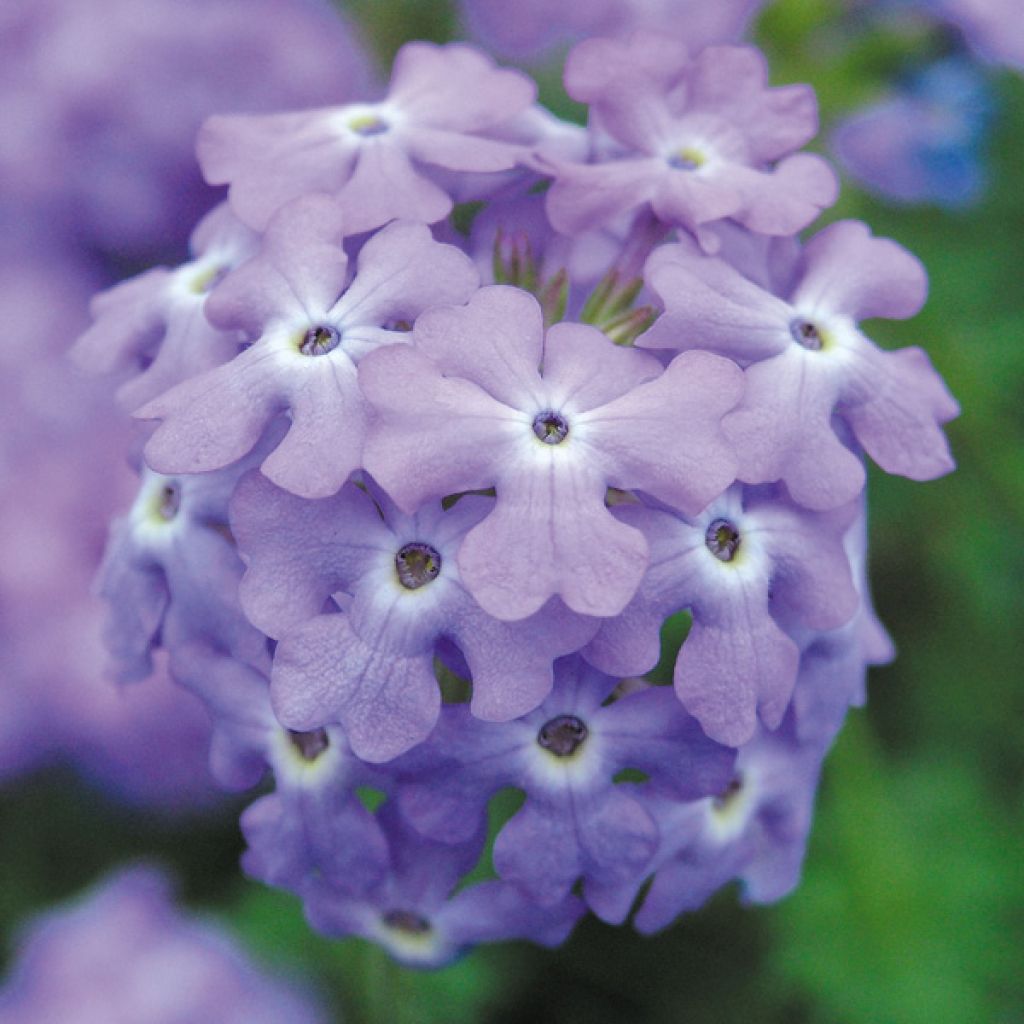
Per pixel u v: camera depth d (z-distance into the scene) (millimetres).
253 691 124
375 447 113
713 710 117
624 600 111
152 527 125
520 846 120
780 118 131
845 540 128
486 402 115
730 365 116
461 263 120
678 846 125
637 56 131
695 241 125
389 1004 148
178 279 129
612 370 117
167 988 169
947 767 184
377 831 122
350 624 116
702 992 186
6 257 189
